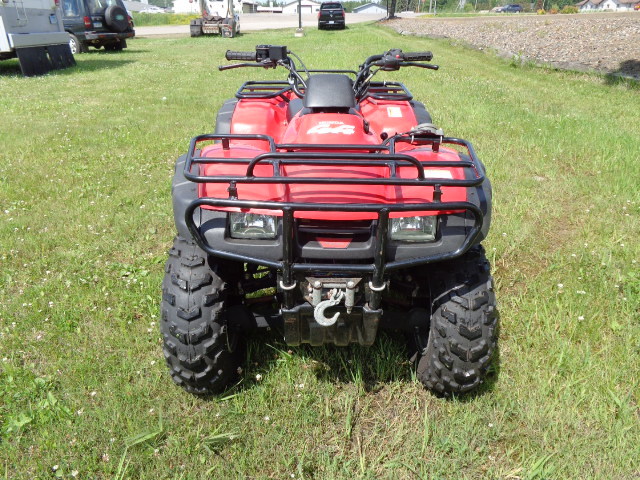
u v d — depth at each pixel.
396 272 3.02
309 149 2.74
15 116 8.66
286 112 3.95
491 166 6.05
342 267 2.36
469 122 7.82
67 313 3.49
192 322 2.54
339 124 2.91
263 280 3.07
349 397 2.83
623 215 4.87
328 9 31.50
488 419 2.71
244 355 3.09
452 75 12.52
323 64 13.73
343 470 2.46
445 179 2.35
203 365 2.63
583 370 2.97
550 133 7.34
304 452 2.53
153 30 38.88
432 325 2.65
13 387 2.89
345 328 2.58
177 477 2.40
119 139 7.31
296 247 2.44
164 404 2.80
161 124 8.12
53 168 6.10
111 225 4.80
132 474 2.44
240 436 2.61
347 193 2.45
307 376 2.98
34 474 2.43
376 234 2.34
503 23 25.72
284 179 2.26
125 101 9.98
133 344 3.23
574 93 10.28
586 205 5.14
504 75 12.57
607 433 2.61
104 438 2.59
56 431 2.60
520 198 5.26
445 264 2.67
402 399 2.88
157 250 4.41
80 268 4.08
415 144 3.19
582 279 3.86
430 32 25.42
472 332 2.52
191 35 28.22
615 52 14.66
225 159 2.46
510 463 2.51
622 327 3.34
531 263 4.15
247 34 30.05
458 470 2.46
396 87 5.24
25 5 13.35
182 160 2.91
